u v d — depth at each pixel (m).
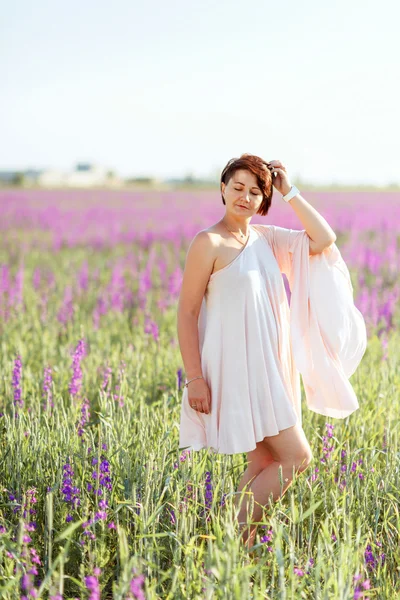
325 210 23.52
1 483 3.45
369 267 10.95
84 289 9.87
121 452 3.47
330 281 3.30
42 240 17.47
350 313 3.34
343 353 3.38
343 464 3.69
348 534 2.61
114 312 8.24
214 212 25.64
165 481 3.14
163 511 3.22
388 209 24.06
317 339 3.29
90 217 23.80
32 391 4.81
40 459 3.50
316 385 3.33
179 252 14.15
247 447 3.07
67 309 7.92
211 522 3.04
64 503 3.09
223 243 3.11
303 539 3.01
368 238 16.20
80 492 3.21
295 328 3.27
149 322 6.76
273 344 3.14
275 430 3.09
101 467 3.17
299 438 3.15
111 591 2.88
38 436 3.68
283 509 3.02
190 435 3.27
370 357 5.91
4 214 25.23
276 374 3.11
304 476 3.35
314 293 3.30
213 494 3.12
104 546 2.84
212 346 3.13
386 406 4.54
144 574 2.69
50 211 26.72
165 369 5.39
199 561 2.61
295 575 2.52
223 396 3.11
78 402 4.57
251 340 3.08
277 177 3.22
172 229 18.64
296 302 3.29
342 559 2.48
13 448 3.61
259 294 3.10
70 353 5.92
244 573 2.32
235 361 3.08
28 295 9.31
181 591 2.52
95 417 4.78
